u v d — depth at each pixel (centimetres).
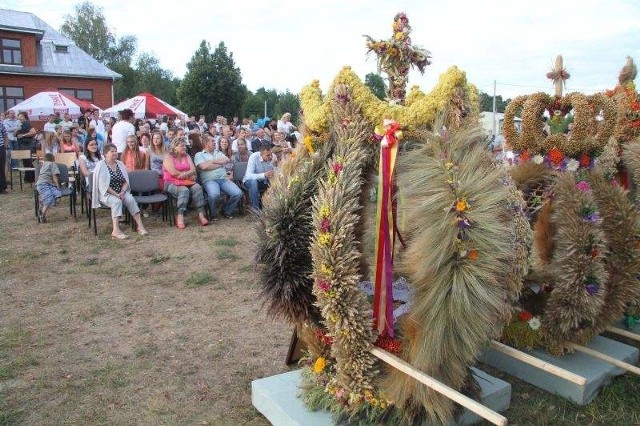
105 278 584
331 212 260
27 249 694
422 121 271
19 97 3069
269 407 310
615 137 429
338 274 259
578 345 341
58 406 328
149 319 470
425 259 248
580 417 322
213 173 871
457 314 243
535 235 367
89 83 3312
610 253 357
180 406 330
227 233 790
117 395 342
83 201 922
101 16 5834
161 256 668
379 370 272
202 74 3797
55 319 468
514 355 267
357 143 272
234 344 420
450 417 269
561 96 375
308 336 302
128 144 854
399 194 273
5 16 3033
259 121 1780
